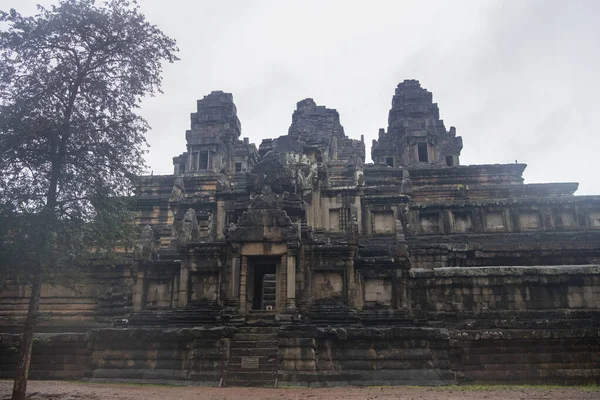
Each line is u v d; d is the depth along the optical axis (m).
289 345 27.33
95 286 43.34
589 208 51.72
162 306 34.78
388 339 28.75
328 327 28.83
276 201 33.38
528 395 22.47
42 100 22.67
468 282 34.34
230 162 75.81
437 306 34.09
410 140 74.81
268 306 38.16
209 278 33.91
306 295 32.59
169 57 24.86
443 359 29.06
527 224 52.25
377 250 42.09
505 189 64.19
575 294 33.91
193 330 27.78
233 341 28.08
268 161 43.12
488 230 52.38
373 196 52.12
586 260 44.91
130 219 25.41
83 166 23.09
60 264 22.92
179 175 68.94
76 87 23.19
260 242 32.19
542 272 34.19
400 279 33.25
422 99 77.00
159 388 24.83
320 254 33.44
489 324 32.19
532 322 31.84
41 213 21.09
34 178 22.03
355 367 27.81
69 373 30.28
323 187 51.28
